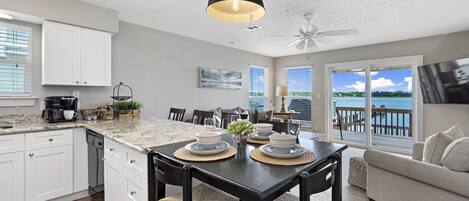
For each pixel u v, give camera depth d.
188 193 1.12
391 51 4.69
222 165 1.17
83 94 3.13
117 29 3.10
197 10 3.07
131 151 1.63
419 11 3.01
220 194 1.42
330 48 5.38
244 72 5.72
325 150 1.46
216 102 5.02
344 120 5.49
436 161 1.97
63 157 2.36
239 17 1.68
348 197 2.55
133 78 3.66
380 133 5.03
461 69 3.39
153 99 3.92
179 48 4.30
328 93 5.62
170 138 1.79
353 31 3.05
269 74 6.46
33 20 2.63
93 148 2.47
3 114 2.56
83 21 2.80
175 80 4.25
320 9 2.94
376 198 2.28
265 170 1.10
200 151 1.33
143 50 3.78
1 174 2.04
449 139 1.96
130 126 2.38
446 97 3.71
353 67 5.20
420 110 4.41
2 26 2.57
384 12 3.04
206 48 4.79
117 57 3.47
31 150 2.18
